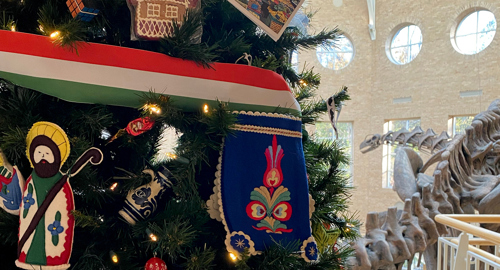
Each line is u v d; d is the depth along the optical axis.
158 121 0.87
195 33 0.88
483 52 8.24
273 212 0.95
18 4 0.87
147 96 0.80
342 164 1.15
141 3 0.84
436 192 2.76
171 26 0.86
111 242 0.90
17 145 0.81
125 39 0.95
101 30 0.95
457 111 8.59
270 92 0.98
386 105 9.77
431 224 2.41
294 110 1.02
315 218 1.07
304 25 1.15
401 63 9.70
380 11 9.89
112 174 0.96
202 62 0.90
